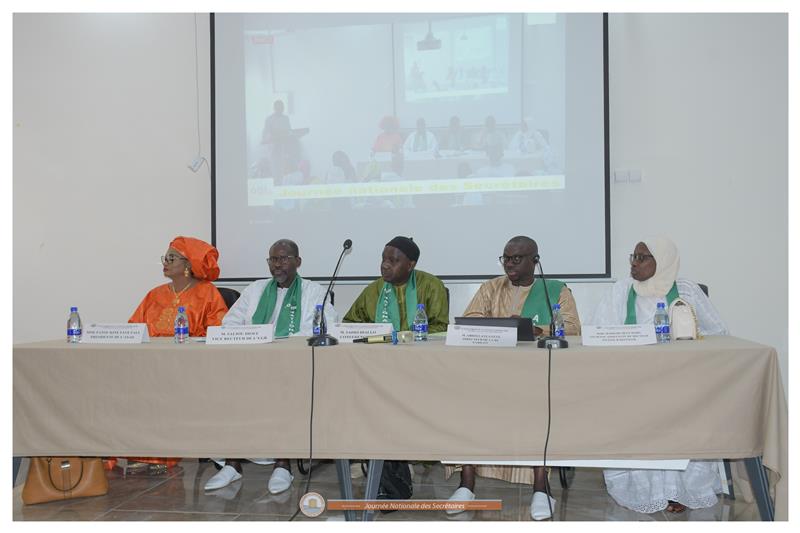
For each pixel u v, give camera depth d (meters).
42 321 4.81
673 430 2.21
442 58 4.24
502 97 4.16
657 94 4.08
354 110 4.36
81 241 4.78
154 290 3.66
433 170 4.26
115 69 4.73
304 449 2.35
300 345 2.46
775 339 3.96
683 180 4.07
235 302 3.57
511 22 4.15
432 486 3.16
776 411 2.16
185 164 4.65
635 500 2.69
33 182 4.82
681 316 2.59
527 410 2.25
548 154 4.11
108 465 3.44
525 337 2.49
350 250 4.36
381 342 2.54
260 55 4.46
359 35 4.35
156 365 2.45
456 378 2.28
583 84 4.06
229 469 3.20
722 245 4.03
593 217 4.05
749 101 3.99
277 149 4.45
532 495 2.95
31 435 2.52
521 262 3.11
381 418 2.31
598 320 3.13
